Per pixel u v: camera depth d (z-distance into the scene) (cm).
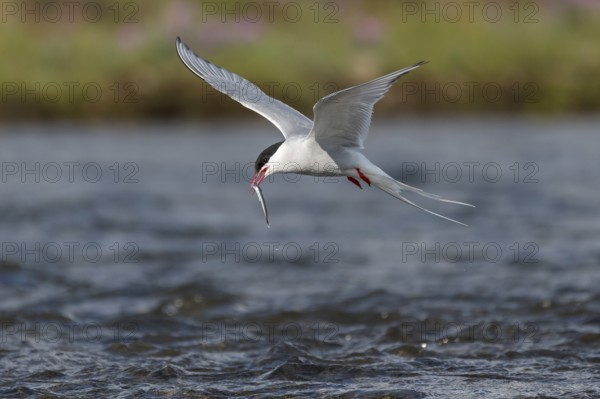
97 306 1138
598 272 1223
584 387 862
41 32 2741
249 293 1188
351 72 2645
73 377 913
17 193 1709
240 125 2455
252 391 864
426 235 1462
